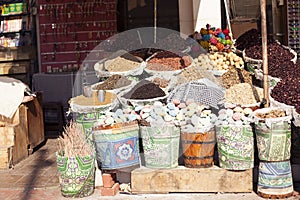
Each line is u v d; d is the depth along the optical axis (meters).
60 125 7.23
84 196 4.28
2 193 4.50
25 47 8.01
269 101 4.29
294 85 4.40
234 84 4.64
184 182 4.19
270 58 4.85
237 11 7.02
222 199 4.07
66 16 7.97
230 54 5.15
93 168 4.30
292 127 4.42
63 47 8.00
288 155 4.03
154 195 4.23
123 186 4.35
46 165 5.48
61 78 7.48
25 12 8.03
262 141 4.00
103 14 7.97
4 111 5.48
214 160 4.33
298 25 7.13
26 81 7.98
